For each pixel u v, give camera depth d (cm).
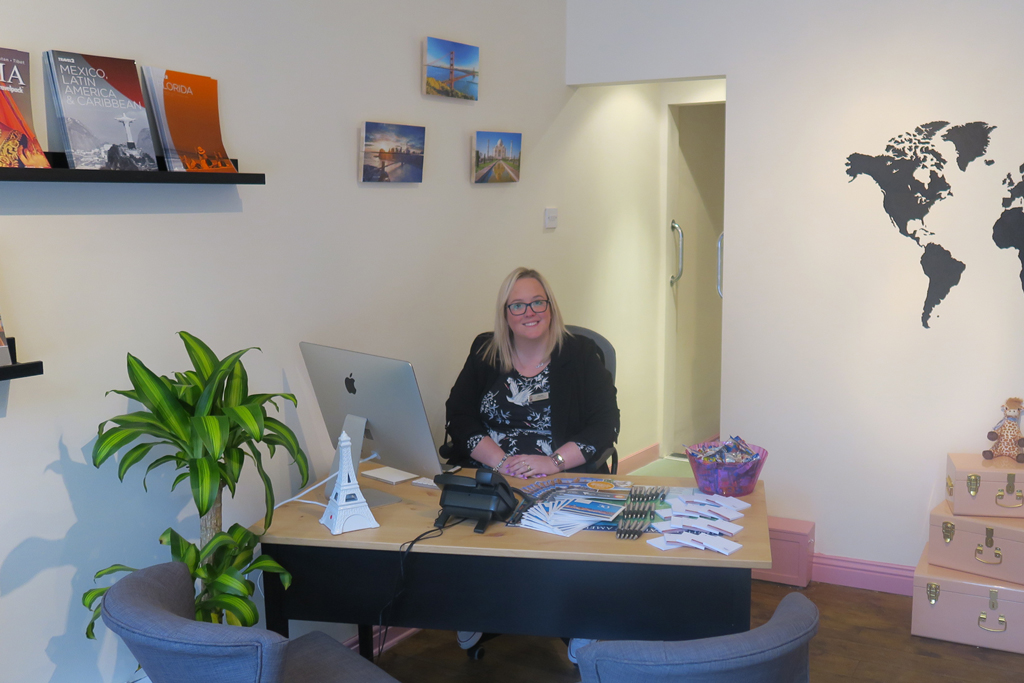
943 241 311
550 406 283
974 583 286
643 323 476
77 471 206
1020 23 291
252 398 207
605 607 202
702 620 197
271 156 250
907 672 272
